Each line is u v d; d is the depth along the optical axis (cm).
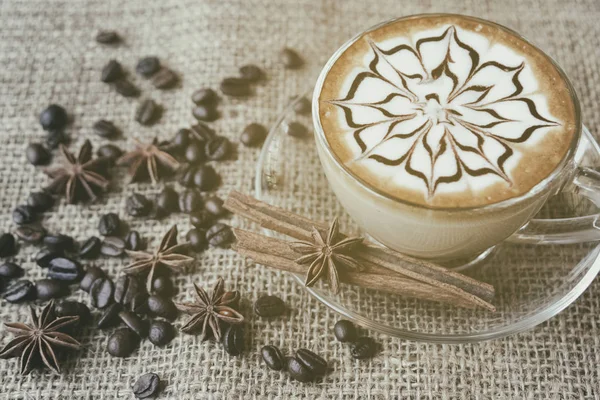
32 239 40
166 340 38
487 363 37
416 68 36
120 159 42
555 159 34
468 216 33
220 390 37
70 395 37
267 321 38
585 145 38
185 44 46
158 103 44
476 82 36
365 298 37
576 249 37
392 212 34
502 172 33
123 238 40
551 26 45
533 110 35
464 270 37
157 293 38
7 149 43
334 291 36
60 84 45
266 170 40
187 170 42
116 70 44
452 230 34
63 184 41
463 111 35
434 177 33
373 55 36
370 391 37
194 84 45
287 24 46
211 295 38
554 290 36
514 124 34
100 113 44
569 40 45
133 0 47
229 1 47
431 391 36
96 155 43
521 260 37
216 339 37
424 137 34
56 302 39
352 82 36
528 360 37
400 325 36
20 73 45
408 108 35
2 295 39
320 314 38
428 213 33
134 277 39
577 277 36
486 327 36
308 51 45
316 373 37
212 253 40
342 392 37
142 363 38
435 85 35
